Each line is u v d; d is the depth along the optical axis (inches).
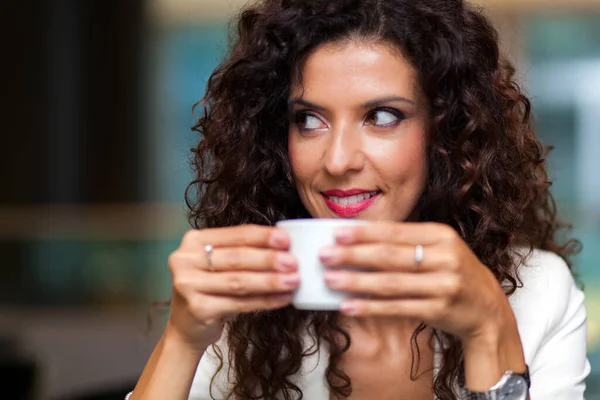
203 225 55.6
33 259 185.0
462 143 48.5
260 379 52.1
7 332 150.2
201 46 264.1
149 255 183.6
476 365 37.1
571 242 68.7
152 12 269.1
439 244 34.3
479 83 49.3
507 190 51.6
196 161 55.7
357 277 33.9
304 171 47.0
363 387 52.7
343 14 45.2
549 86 211.0
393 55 45.3
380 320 52.2
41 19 287.4
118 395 67.0
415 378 52.1
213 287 36.4
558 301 52.5
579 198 210.2
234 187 52.9
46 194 290.4
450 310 34.7
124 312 179.6
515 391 37.2
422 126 46.7
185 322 38.4
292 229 35.1
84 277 184.5
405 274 34.0
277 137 52.7
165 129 271.7
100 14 282.0
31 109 290.0
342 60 45.2
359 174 45.7
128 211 235.1
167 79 268.1
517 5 208.5
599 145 211.0
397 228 34.2
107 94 283.3
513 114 54.0
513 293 52.4
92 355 136.1
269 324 52.0
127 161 282.2
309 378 52.4
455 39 47.2
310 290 35.0
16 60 289.4
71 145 288.8
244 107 52.0
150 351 135.5
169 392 40.5
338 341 52.7
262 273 35.6
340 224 34.4
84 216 195.9
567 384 50.9
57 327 158.4
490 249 50.6
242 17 53.4
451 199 49.2
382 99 44.9
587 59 210.1
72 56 285.4
